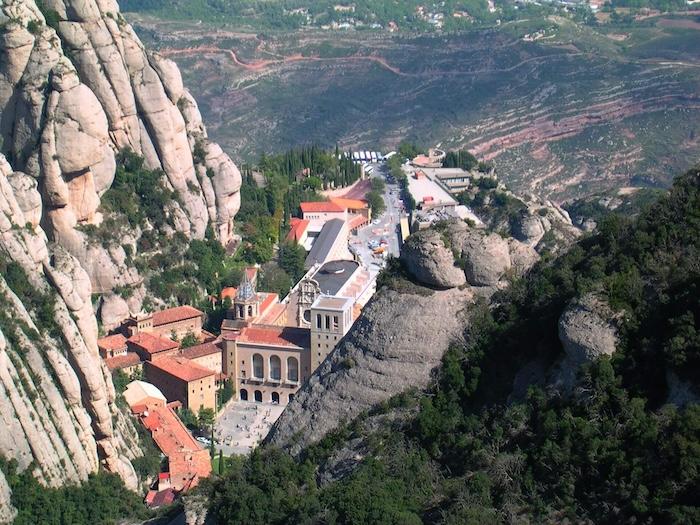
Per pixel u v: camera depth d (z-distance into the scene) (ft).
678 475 399.85
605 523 408.87
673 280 450.71
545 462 431.02
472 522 421.18
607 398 433.07
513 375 479.00
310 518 462.60
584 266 488.44
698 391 417.90
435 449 472.85
